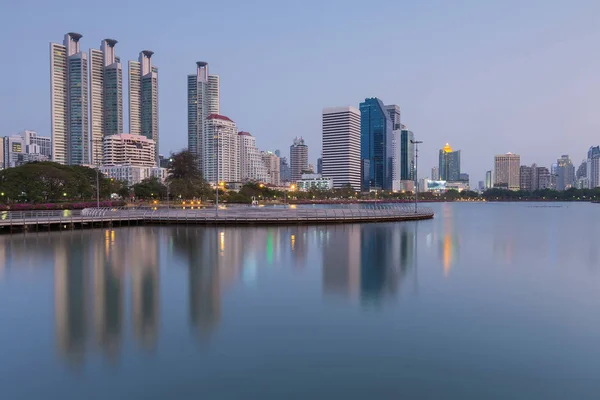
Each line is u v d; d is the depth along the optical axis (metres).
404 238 56.97
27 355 16.66
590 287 28.42
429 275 32.00
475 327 20.02
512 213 151.62
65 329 19.41
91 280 29.36
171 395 13.74
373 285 28.31
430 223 87.94
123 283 28.47
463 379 14.82
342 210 83.44
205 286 27.66
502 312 22.42
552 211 171.25
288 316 21.41
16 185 100.75
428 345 17.75
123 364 15.89
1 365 15.81
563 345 17.83
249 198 187.38
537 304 24.03
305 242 51.34
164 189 176.25
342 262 37.12
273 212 80.50
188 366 15.75
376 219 86.50
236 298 24.73
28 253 41.84
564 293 26.70
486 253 44.44
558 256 42.72
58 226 71.06
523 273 33.34
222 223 76.44
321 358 16.45
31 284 28.12
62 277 30.33
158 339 18.25
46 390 14.02
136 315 21.45
